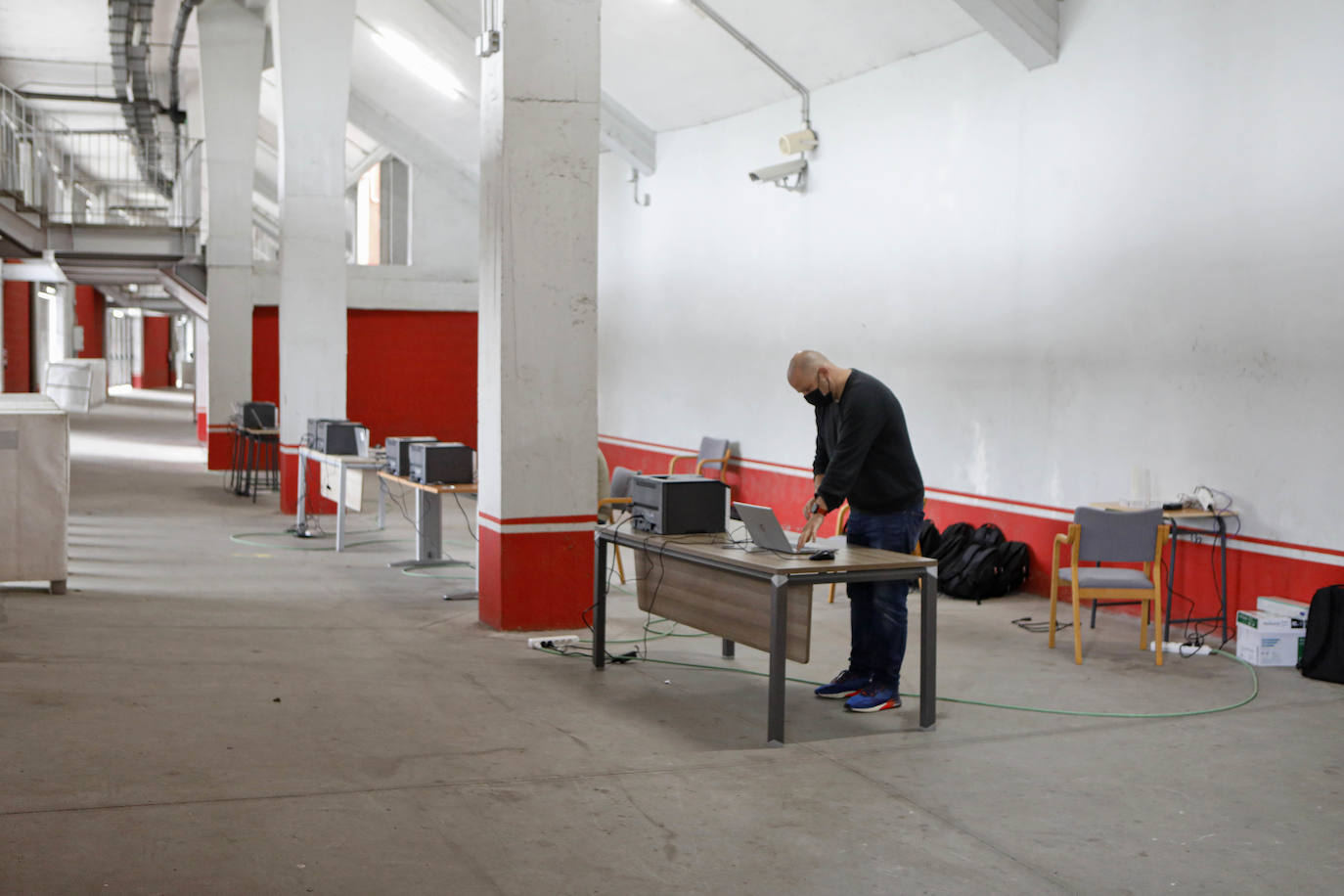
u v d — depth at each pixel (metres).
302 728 4.84
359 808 3.93
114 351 43.31
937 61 9.27
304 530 10.95
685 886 3.41
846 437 5.18
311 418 12.30
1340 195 6.35
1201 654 6.66
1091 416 7.97
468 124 16.23
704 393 12.81
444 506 13.34
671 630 7.19
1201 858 3.70
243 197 16.20
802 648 4.83
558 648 6.61
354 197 25.30
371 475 16.45
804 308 11.06
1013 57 8.46
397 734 4.82
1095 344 7.93
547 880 3.42
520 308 6.91
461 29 12.90
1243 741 4.98
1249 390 6.88
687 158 13.00
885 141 9.90
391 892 3.30
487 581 7.17
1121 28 7.65
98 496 13.30
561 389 7.03
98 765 4.23
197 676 5.63
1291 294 6.62
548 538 7.04
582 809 4.00
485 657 6.32
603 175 15.01
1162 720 5.31
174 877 3.31
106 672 5.61
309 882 3.33
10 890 3.17
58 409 7.93
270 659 6.07
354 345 18.19
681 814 3.99
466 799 4.06
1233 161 6.94
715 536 5.68
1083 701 5.62
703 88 11.95
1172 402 7.38
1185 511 6.93
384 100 16.88
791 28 10.13
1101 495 7.91
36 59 17.61
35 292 27.38
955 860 3.64
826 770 4.50
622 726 5.05
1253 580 6.89
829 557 4.99
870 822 3.95
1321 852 3.76
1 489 7.41
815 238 10.87
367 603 7.86
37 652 5.93
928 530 8.86
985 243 8.85
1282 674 6.24
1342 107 6.33
